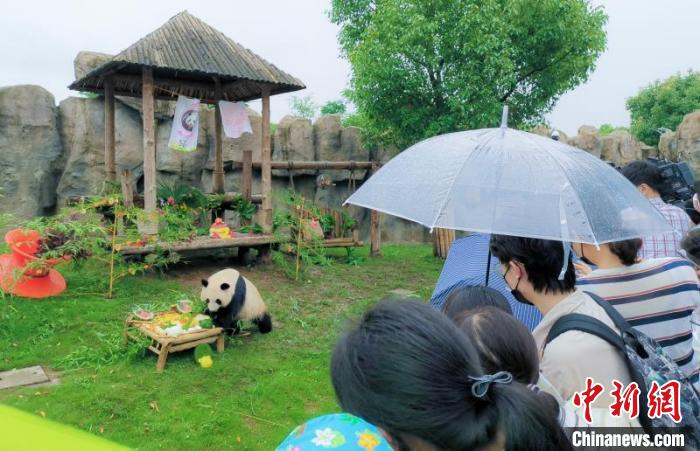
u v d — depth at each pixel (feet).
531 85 36.37
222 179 32.58
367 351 3.74
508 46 31.99
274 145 38.22
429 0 30.71
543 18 33.17
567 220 7.06
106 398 14.32
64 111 34.30
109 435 12.62
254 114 38.09
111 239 23.66
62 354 17.42
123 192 25.35
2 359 16.83
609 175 8.19
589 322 5.90
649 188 11.49
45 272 22.02
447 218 7.57
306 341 19.74
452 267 11.65
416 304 4.05
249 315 19.33
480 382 3.80
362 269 30.83
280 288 26.09
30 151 33.17
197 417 13.58
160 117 35.55
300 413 14.24
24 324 19.16
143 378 15.62
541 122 37.96
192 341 16.83
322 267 30.58
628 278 7.78
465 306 6.57
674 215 11.05
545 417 4.03
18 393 14.58
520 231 6.85
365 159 39.65
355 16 39.45
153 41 25.81
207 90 32.17
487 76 30.89
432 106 33.12
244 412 14.11
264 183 29.35
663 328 7.64
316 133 39.06
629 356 5.68
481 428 3.76
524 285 6.80
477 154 8.25
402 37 30.53
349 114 61.57
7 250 26.86
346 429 3.65
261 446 12.54
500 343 5.21
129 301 22.24
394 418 3.64
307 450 3.53
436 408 3.62
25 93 32.78
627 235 7.32
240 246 28.48
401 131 34.47
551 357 5.83
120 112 34.78
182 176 36.45
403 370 3.61
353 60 33.60
